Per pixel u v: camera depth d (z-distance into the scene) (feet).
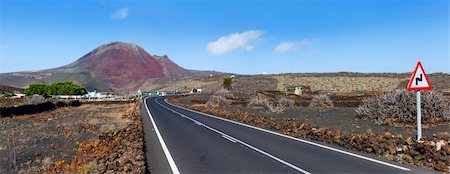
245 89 334.03
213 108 125.90
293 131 55.67
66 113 118.62
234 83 375.86
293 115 84.89
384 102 66.03
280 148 41.81
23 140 56.65
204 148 42.93
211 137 53.26
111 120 93.50
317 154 37.35
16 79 655.76
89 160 36.55
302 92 209.67
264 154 38.06
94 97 208.85
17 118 96.94
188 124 75.15
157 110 129.08
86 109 141.69
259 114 90.74
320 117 77.66
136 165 30.63
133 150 37.83
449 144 32.53
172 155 38.60
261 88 335.26
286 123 61.36
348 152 38.24
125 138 48.21
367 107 72.13
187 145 45.65
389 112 63.21
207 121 82.33
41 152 45.70
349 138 41.57
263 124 69.72
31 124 81.82
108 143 47.88
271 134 55.98
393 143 35.78
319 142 46.37
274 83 358.23
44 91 235.40
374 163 32.24
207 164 33.53
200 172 30.35
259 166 32.14
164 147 44.24
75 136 60.85
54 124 82.17
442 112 60.59
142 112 117.70
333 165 31.78
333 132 47.32
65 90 239.09
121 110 135.44
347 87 308.40
